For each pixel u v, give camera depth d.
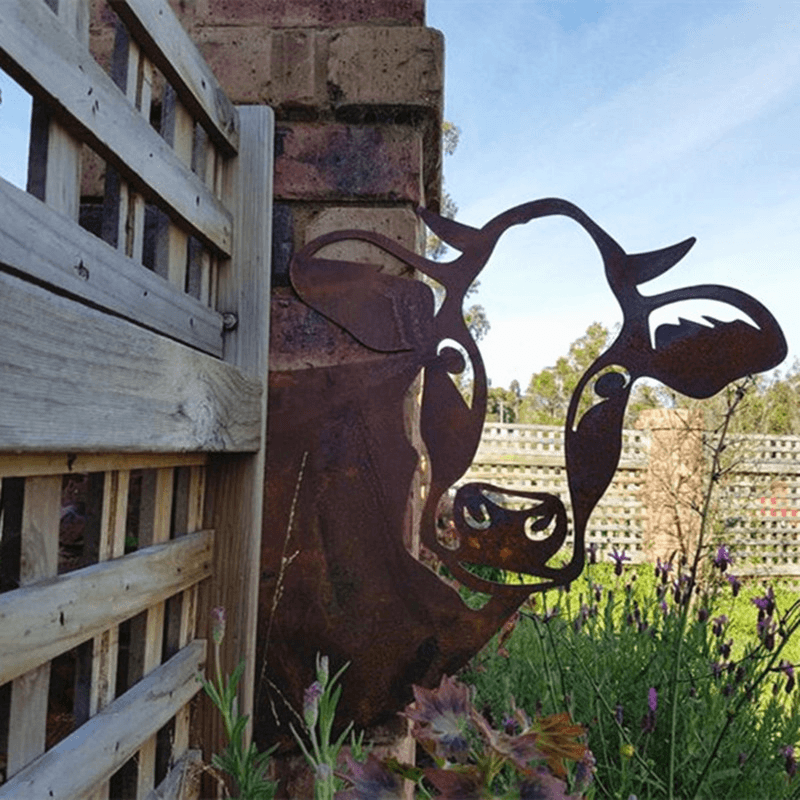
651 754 1.67
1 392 0.50
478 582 1.40
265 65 1.45
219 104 1.23
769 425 7.31
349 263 1.43
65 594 0.69
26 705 0.65
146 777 0.98
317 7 1.46
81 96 0.71
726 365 1.40
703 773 1.45
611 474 1.41
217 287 1.33
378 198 1.44
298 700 1.34
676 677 1.51
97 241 0.75
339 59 1.44
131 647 0.98
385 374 1.42
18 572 0.67
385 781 0.67
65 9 0.69
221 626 1.01
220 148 1.32
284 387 1.40
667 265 1.44
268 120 1.37
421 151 1.49
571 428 1.43
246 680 1.25
